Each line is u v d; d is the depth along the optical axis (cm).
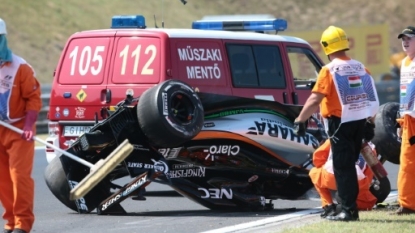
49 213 3912
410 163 3438
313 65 5044
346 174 3250
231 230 3244
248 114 3916
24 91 2914
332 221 3250
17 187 2894
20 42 12762
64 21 13888
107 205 3759
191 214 3819
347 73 3225
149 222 3541
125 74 4253
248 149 3938
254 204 3881
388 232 2939
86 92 4350
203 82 4294
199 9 16425
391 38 17400
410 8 18362
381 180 3819
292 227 3170
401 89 3447
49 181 3816
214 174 3888
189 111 3594
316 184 3438
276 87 4678
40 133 8894
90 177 2828
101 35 4366
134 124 3597
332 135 3241
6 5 13388
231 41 4488
